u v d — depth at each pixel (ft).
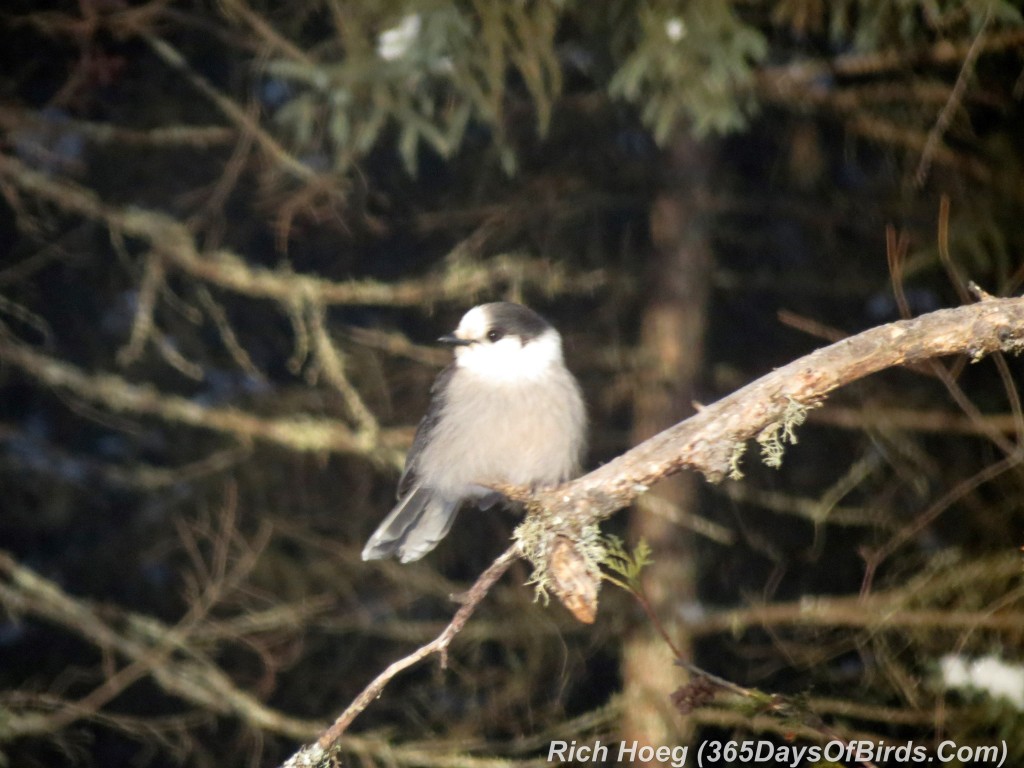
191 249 35.01
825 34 37.73
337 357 36.01
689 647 37.55
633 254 41.68
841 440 40.57
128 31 36.19
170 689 34.94
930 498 37.37
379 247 43.34
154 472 39.29
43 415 44.32
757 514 41.11
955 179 37.19
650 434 39.24
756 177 43.50
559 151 41.24
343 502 41.34
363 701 20.20
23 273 39.45
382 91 31.53
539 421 29.53
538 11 31.96
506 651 39.70
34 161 38.52
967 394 37.81
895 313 41.14
